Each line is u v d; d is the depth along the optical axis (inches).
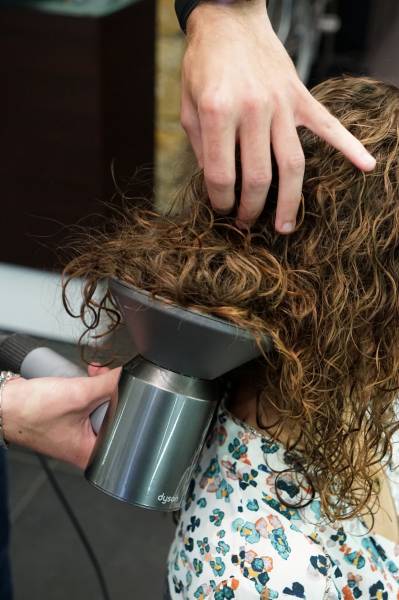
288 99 21.1
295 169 21.0
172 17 88.9
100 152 77.0
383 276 23.1
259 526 24.7
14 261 81.7
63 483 71.6
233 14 23.4
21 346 31.3
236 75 20.8
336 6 157.9
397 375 24.5
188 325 20.7
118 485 23.1
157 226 24.5
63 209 80.0
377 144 22.9
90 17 71.3
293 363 22.7
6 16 72.7
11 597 52.6
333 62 155.3
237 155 22.5
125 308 21.8
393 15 171.3
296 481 25.3
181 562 26.2
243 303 21.8
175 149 86.7
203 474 26.5
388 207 22.5
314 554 24.6
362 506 25.4
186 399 22.4
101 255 23.8
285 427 25.5
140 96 85.5
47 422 28.5
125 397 22.9
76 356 53.7
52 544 65.9
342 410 24.3
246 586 24.0
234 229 23.1
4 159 79.3
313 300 22.8
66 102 75.4
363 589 26.5
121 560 64.4
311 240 22.9
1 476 47.5
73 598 61.3
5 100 76.6
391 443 27.7
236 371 25.9
